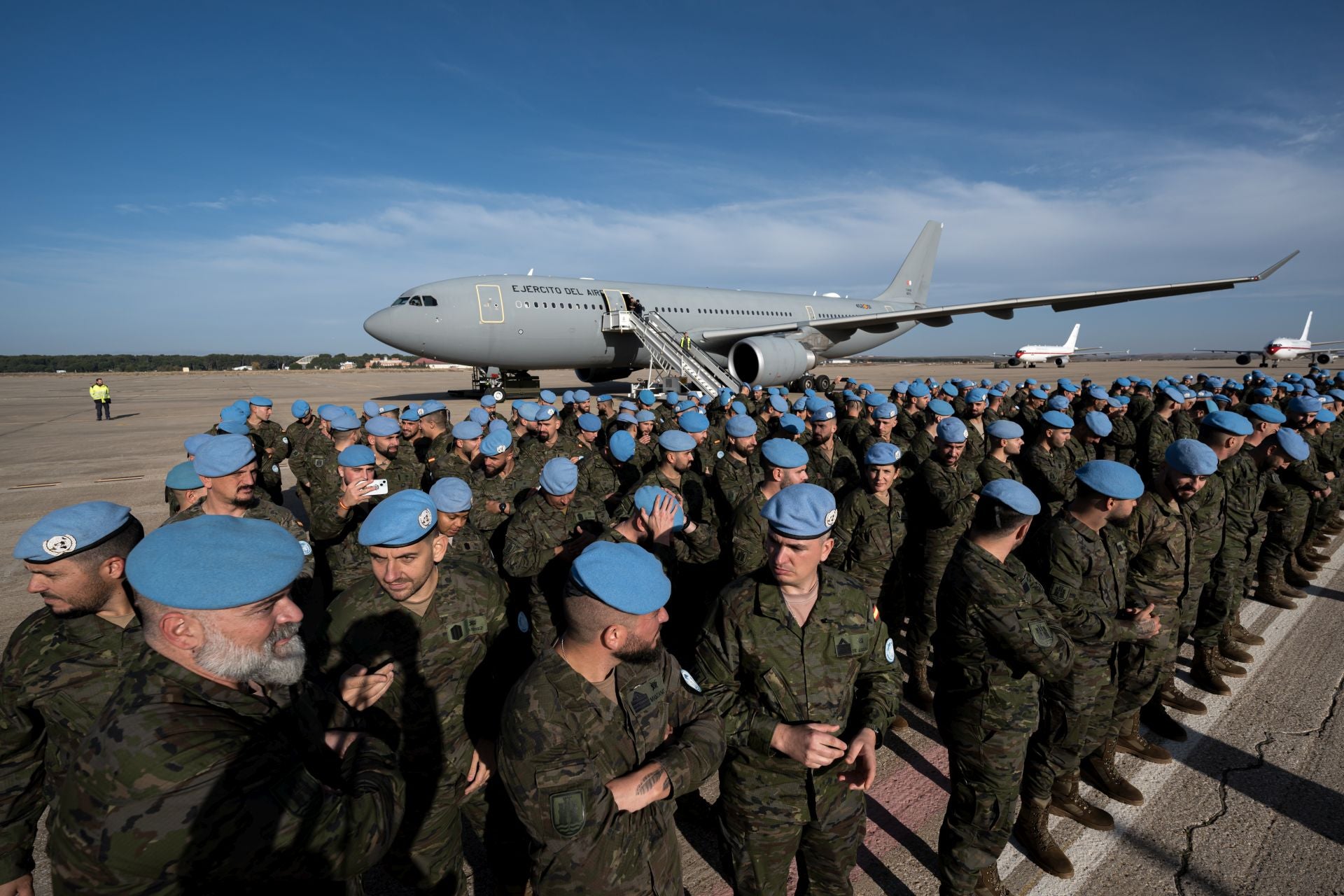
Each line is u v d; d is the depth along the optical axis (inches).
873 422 335.3
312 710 79.9
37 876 139.0
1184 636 206.1
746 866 101.6
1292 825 145.4
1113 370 2623.0
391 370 4128.9
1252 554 231.3
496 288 930.1
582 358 1042.1
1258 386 535.8
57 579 88.7
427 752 105.0
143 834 56.8
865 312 1412.4
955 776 117.2
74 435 793.6
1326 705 194.1
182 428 855.1
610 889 75.6
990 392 526.6
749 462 264.8
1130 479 126.3
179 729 60.3
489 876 138.9
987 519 110.2
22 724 91.7
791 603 100.9
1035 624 105.1
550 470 157.8
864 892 130.2
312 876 63.2
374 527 94.2
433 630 105.8
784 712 96.5
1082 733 129.6
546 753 74.1
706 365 940.0
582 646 77.3
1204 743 177.6
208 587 59.6
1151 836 143.9
